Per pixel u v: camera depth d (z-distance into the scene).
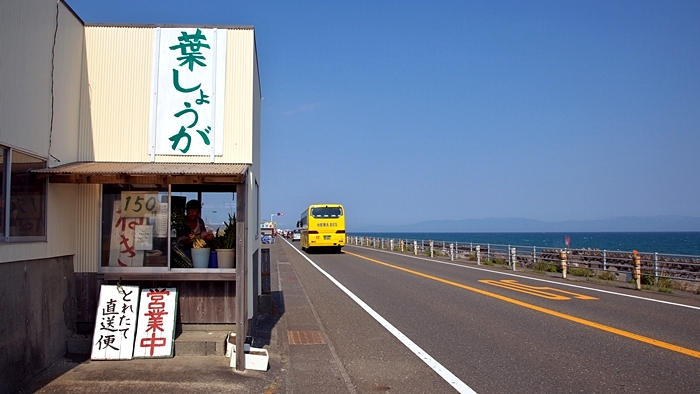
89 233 7.47
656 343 8.26
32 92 6.18
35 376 6.10
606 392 5.92
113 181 6.56
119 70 7.93
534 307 11.91
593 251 20.08
